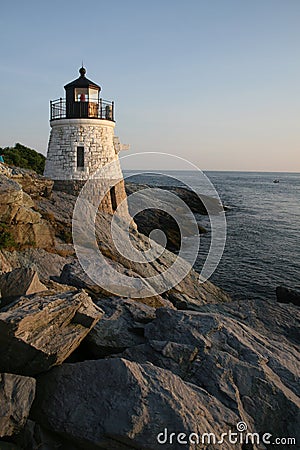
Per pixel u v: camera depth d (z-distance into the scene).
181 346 8.34
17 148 37.50
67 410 6.27
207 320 9.71
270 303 16.83
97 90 26.05
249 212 62.97
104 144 25.77
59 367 6.87
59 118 25.38
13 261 14.06
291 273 28.19
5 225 15.04
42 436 6.02
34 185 21.03
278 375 8.54
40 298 7.59
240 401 7.39
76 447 6.12
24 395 6.06
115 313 9.98
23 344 6.40
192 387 7.23
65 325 7.54
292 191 119.25
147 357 8.24
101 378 6.62
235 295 23.61
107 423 6.02
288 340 13.82
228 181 178.75
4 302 7.99
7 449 5.58
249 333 10.09
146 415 6.09
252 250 34.69
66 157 25.14
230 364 8.12
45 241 16.52
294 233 44.19
